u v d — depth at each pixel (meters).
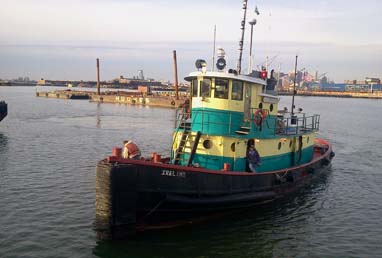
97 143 38.28
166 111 80.81
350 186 24.73
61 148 34.78
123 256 13.72
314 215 18.89
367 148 41.06
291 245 15.43
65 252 14.04
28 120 57.38
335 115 86.25
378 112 101.00
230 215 17.41
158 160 15.18
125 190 13.76
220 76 16.86
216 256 14.16
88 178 24.27
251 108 18.20
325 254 14.84
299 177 21.61
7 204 19.05
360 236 16.66
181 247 14.52
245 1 18.67
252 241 15.52
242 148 17.64
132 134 45.41
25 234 15.52
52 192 21.14
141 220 14.52
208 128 17.38
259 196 17.34
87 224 16.62
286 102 134.38
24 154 31.52
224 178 15.98
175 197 14.59
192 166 15.77
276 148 19.92
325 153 27.88
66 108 83.31
